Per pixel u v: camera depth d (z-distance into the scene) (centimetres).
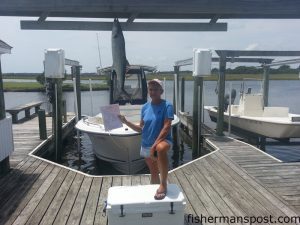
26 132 968
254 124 1003
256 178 517
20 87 4472
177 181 506
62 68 806
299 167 578
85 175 534
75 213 391
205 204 414
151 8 368
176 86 1202
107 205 299
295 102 2316
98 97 3152
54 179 516
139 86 966
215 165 594
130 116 780
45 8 360
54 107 829
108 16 428
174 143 973
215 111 1273
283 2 377
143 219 300
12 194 453
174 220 304
